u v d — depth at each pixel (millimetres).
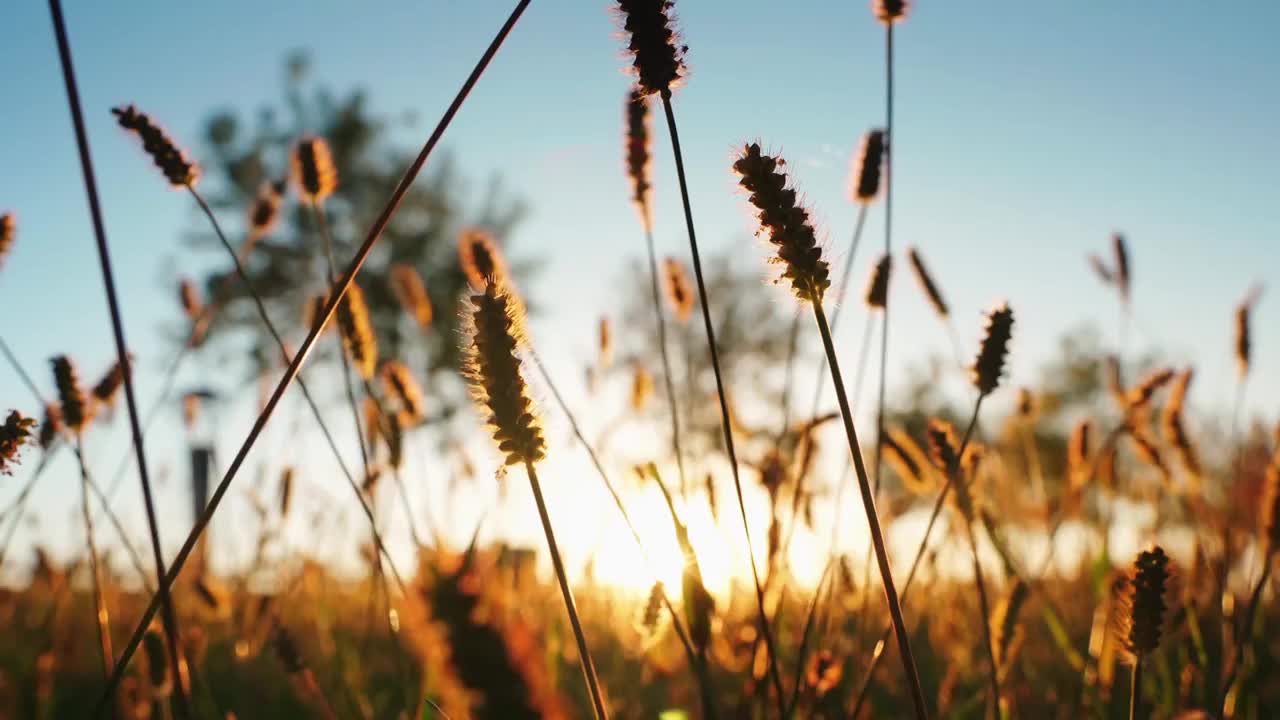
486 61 2008
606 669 5551
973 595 5027
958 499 3430
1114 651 3811
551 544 1793
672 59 2299
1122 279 6250
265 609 5133
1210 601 4441
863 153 3998
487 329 1758
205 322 5109
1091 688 4199
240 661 5535
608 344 5367
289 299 31312
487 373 1755
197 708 3885
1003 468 5715
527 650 669
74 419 3475
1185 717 2355
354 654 4543
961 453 2990
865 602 3949
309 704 4742
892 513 5156
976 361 2924
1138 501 5582
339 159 36875
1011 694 4211
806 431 3812
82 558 5637
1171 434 4746
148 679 3248
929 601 5516
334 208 36062
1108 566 4664
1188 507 5059
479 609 668
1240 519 4516
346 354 3643
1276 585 4430
